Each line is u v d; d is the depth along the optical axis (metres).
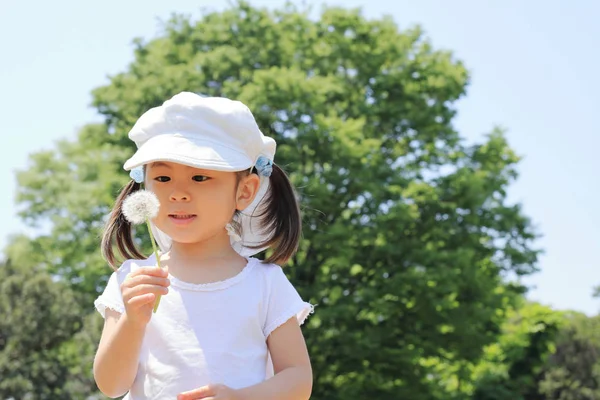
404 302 19.66
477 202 20.83
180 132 2.92
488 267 21.64
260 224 3.28
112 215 3.28
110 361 2.79
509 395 25.33
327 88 19.94
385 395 19.89
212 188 2.92
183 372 2.85
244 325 2.94
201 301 2.94
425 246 20.28
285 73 19.56
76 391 31.77
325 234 18.52
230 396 2.74
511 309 23.19
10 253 24.41
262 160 3.14
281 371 2.96
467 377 21.48
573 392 38.38
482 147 23.22
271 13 23.70
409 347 20.00
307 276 19.89
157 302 2.78
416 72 22.80
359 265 20.39
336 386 20.09
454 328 19.66
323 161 19.69
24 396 31.20
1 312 31.73
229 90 19.70
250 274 3.03
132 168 3.01
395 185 20.05
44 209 24.09
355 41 22.83
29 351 31.78
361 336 19.14
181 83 20.38
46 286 32.03
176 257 3.04
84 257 21.84
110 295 3.00
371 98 22.39
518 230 22.08
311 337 19.36
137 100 20.52
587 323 40.03
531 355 27.78
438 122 22.39
